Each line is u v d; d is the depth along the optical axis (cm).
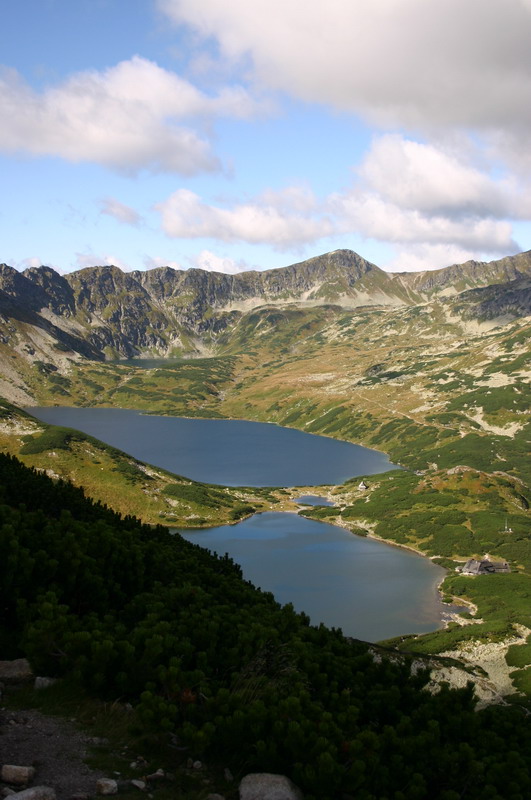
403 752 1575
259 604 2941
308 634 2589
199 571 3531
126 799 1188
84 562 2577
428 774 1532
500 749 1803
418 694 2075
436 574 11856
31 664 1719
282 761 1422
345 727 1642
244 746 1459
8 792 1098
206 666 1884
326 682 1997
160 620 2261
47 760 1284
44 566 2352
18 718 1455
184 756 1437
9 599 2202
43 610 1908
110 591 2683
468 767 1548
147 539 4525
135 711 1541
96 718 1518
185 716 1551
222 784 1352
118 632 1927
